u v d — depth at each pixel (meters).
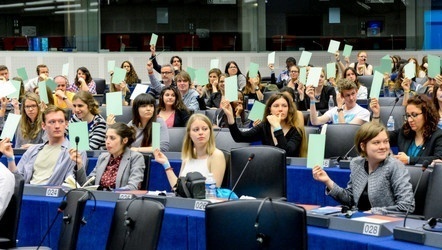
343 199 4.37
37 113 7.04
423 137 5.29
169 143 6.62
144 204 3.58
